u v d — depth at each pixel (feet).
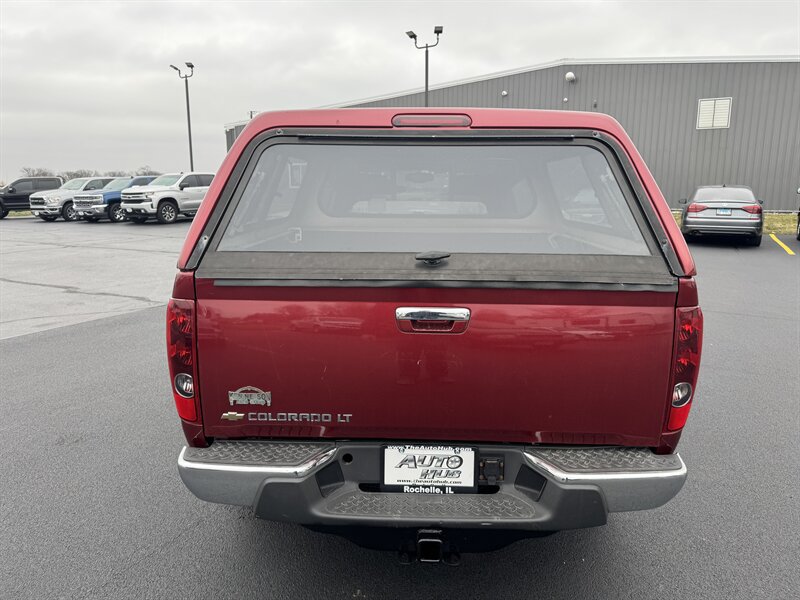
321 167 9.04
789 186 85.46
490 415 6.81
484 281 6.52
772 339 21.43
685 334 6.60
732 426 13.88
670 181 90.84
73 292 31.65
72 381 17.20
